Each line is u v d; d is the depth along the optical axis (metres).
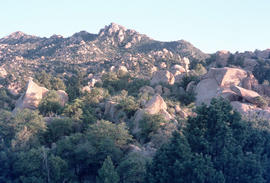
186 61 194.62
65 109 65.62
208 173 30.95
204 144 34.06
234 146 35.38
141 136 53.69
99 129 48.12
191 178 31.61
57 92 82.56
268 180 35.44
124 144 48.78
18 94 103.81
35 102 75.69
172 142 35.94
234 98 64.88
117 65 191.00
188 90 78.31
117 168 39.91
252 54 110.75
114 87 96.00
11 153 46.12
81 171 48.06
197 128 36.12
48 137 57.12
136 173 38.41
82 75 148.00
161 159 34.16
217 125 35.94
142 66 181.75
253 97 60.78
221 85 70.00
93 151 44.09
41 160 43.56
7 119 57.03
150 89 80.62
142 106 65.38
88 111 64.94
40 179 41.00
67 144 47.38
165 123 53.25
